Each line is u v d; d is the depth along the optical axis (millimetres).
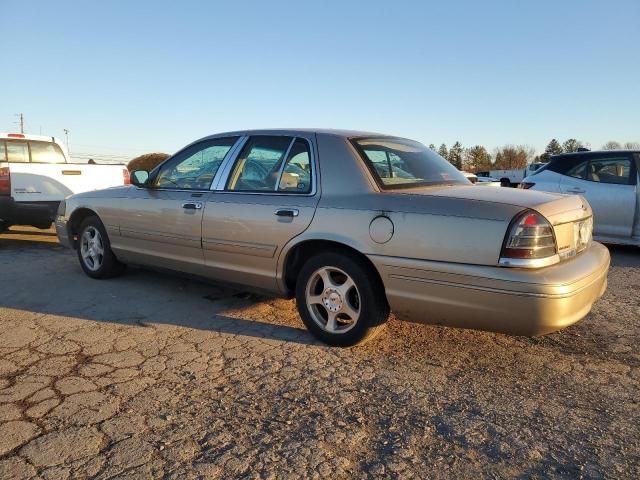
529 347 3883
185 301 4945
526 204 3180
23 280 5727
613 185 7680
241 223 4121
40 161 10031
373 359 3633
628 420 2852
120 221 5289
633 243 7586
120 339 3939
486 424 2793
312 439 2619
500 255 3049
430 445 2592
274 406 2953
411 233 3309
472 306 3156
